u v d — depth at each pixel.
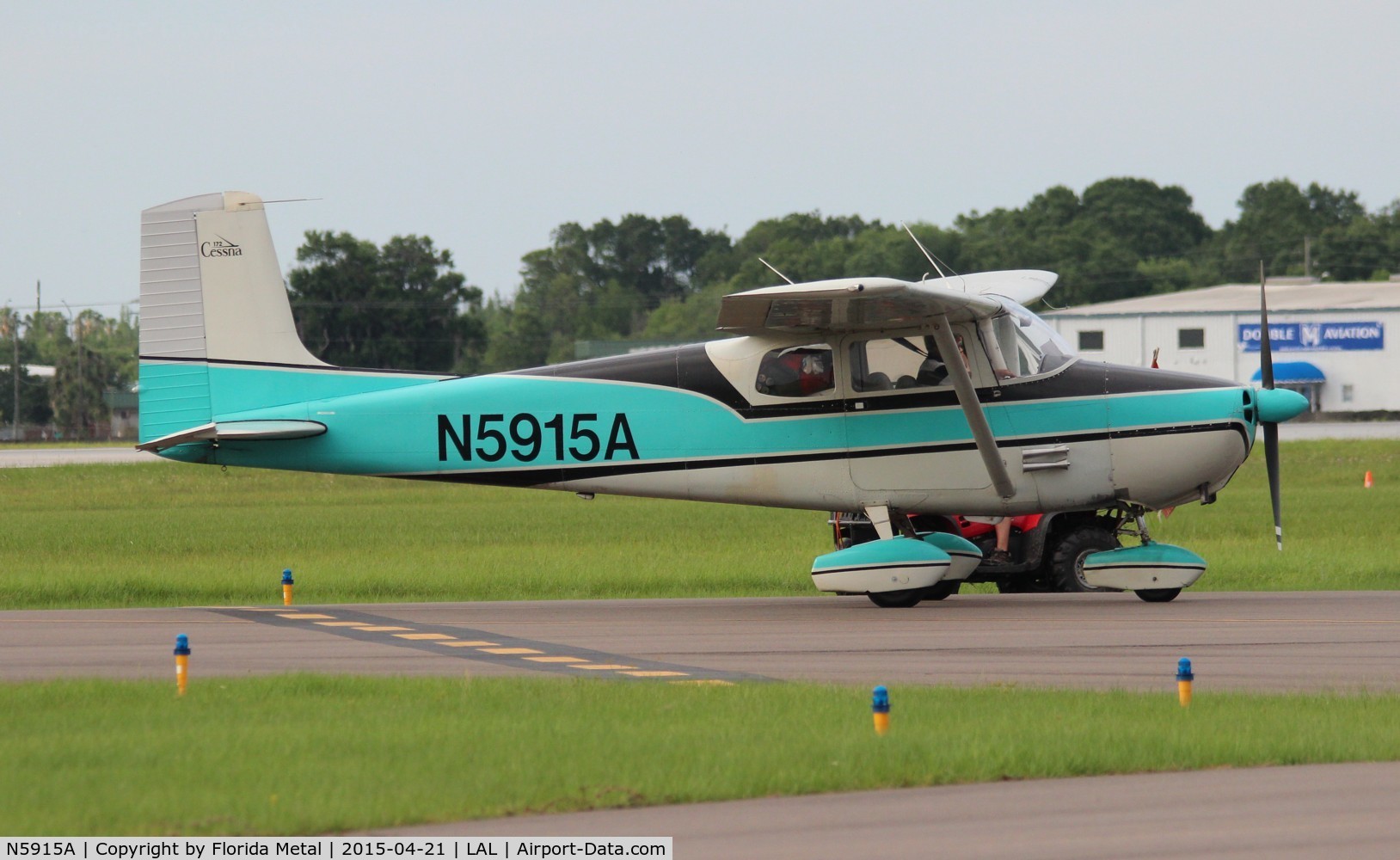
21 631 47.66
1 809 23.84
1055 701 32.69
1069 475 53.94
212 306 56.06
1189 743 28.41
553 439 55.22
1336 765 27.77
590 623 49.72
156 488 140.62
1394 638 43.97
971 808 24.92
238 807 24.14
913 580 52.53
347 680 35.28
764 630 47.28
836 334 53.44
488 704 32.28
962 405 51.22
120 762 26.72
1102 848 22.78
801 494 54.22
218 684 35.28
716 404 54.38
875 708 29.17
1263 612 50.38
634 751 27.70
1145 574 53.84
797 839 23.22
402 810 24.22
